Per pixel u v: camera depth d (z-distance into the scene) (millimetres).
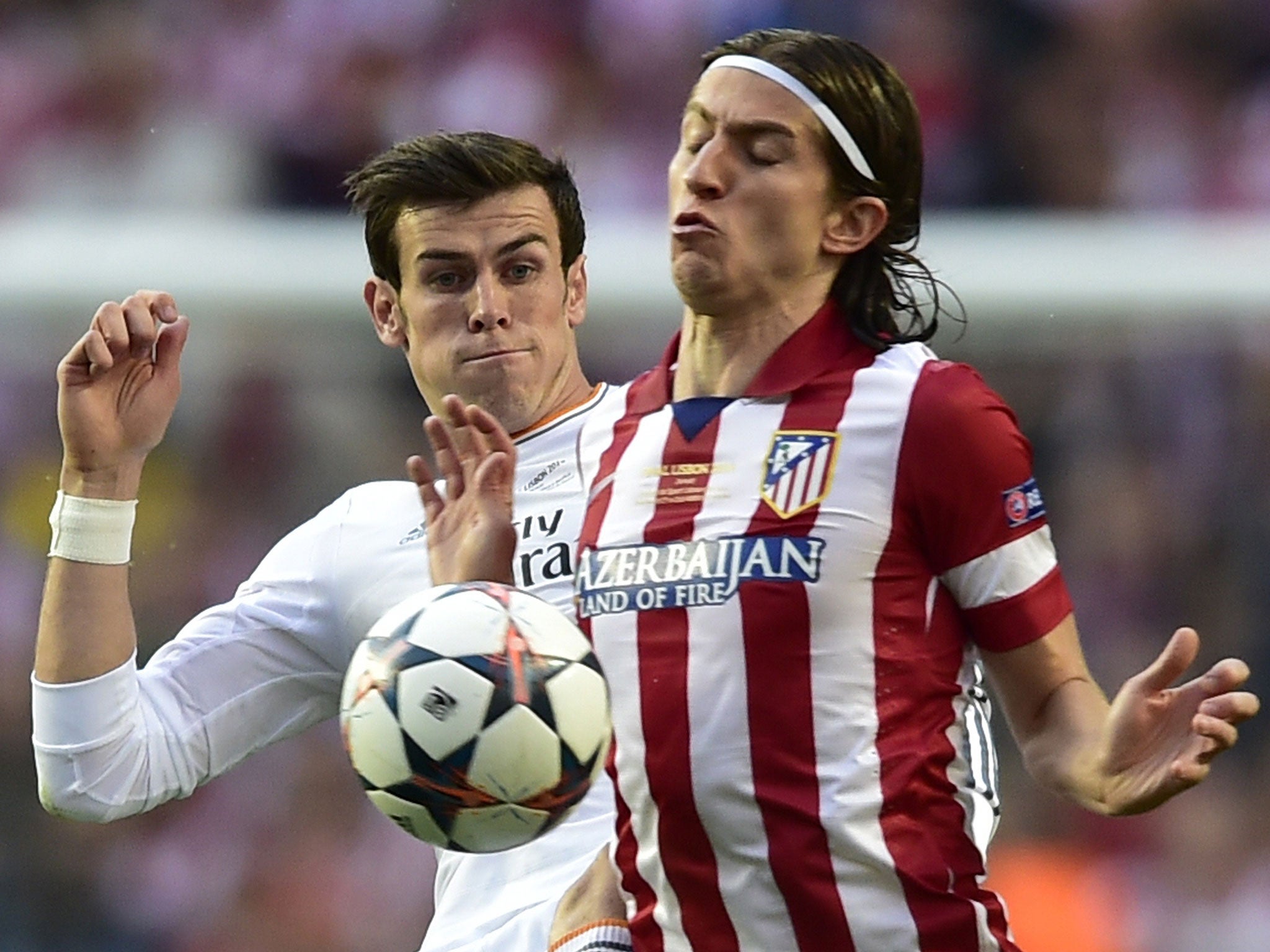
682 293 13852
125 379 16500
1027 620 13547
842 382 13805
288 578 17844
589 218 35500
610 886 14477
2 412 33750
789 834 13297
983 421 13523
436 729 13016
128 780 16969
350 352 32719
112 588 16812
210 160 42438
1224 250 32719
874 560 13414
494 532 14188
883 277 14250
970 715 14125
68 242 33219
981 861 13773
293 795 34250
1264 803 33156
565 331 17516
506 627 13258
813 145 13625
